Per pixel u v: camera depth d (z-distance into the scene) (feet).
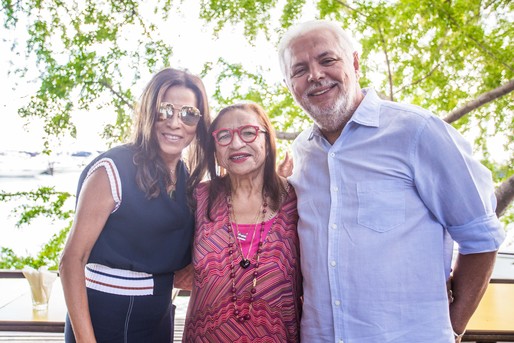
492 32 15.37
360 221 4.49
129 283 4.75
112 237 4.71
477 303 4.73
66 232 15.70
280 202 5.23
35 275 7.48
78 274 4.53
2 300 8.13
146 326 4.89
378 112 4.80
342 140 4.83
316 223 4.74
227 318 4.75
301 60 4.99
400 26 15.35
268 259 4.90
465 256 4.65
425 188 4.48
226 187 5.42
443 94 15.88
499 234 4.46
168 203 4.92
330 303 4.50
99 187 4.63
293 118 15.76
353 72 5.04
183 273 5.64
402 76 15.87
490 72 15.56
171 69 5.24
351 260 4.43
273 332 4.71
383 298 4.31
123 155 4.83
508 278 9.54
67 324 4.98
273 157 5.42
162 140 5.04
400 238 4.39
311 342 4.61
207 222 5.19
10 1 14.78
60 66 15.12
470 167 4.47
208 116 5.45
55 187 15.84
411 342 4.28
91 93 15.19
